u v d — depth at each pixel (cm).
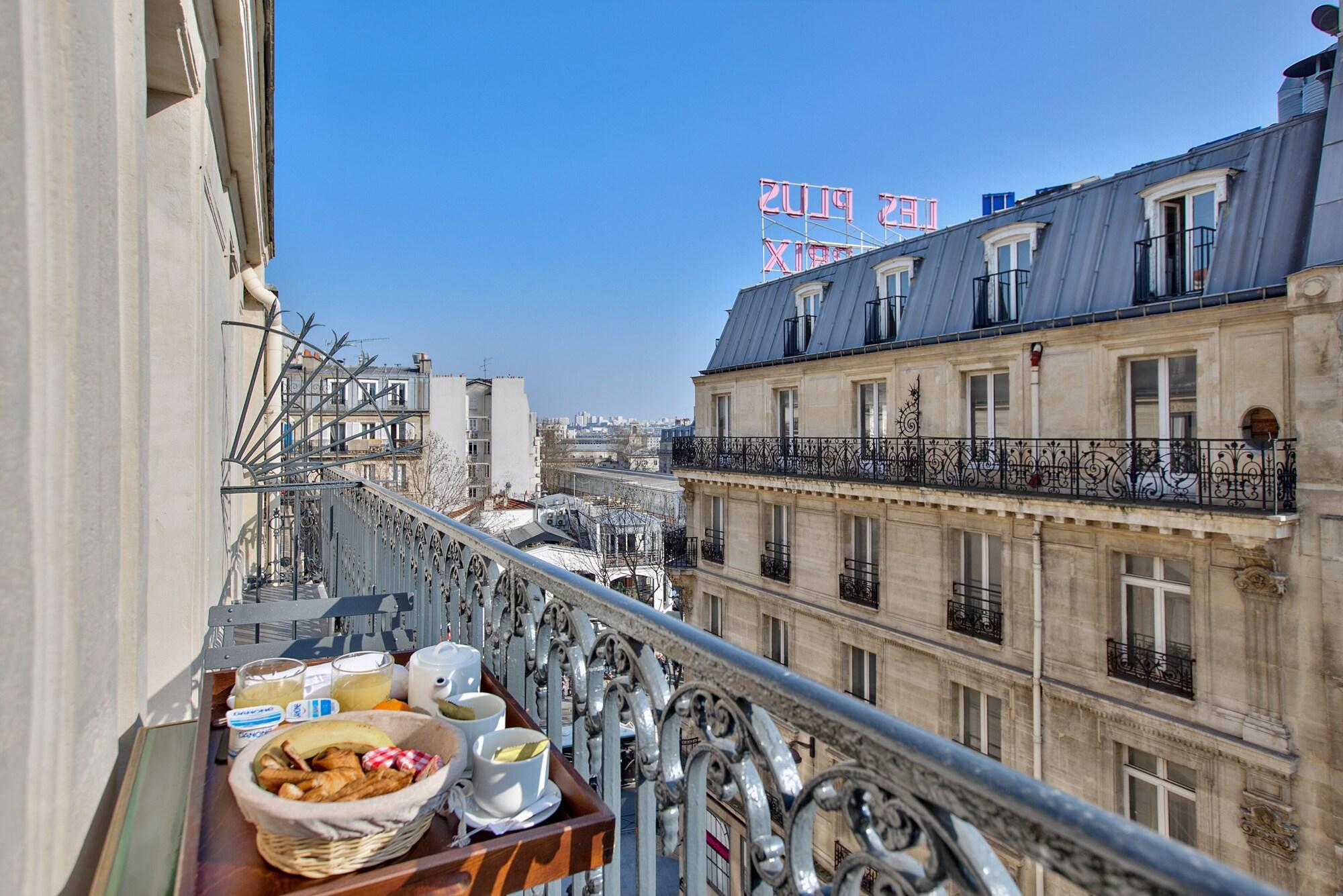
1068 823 67
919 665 1641
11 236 91
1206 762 1149
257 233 825
